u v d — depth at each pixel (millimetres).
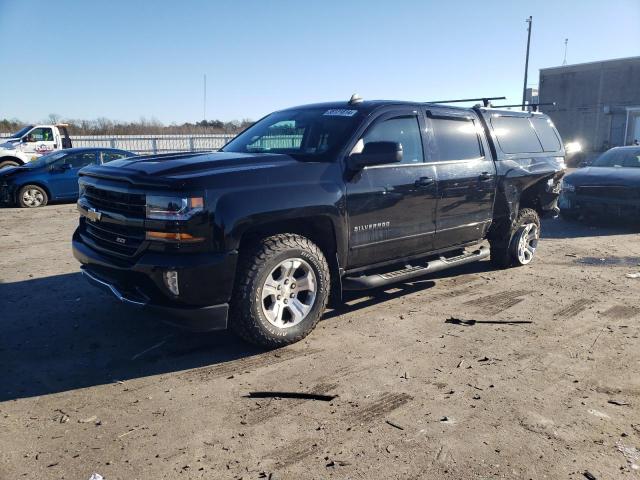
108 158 14570
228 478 2713
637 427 3227
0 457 2875
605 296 5918
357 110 5094
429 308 5453
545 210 7438
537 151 7164
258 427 3189
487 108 6598
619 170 10414
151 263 3811
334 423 3236
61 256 7777
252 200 4000
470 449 2971
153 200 3832
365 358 4199
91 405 3461
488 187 6211
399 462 2846
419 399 3541
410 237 5305
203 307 3898
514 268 7160
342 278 4879
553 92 38156
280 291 4305
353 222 4723
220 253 3877
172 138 28000
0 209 13070
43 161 13906
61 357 4203
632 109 32688
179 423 3234
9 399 3531
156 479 2703
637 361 4184
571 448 2990
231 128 40906
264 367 4027
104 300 5605
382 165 4969
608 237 9531
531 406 3465
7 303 5508
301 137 5105
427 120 5570
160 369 3998
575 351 4375
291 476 2725
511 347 4449
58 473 2746
